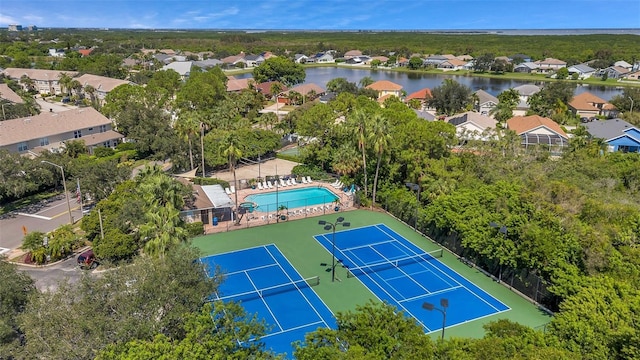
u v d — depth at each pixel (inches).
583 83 6953.7
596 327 1003.9
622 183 2196.1
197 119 2647.6
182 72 6820.9
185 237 1382.9
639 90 4621.1
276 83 5669.3
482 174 2194.9
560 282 1280.8
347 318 979.3
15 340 924.0
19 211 2156.7
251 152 2984.7
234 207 2225.6
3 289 987.3
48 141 2977.4
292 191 2583.7
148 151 3117.6
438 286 1553.9
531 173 2097.7
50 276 1563.7
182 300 975.0
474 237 1582.2
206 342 829.8
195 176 2738.7
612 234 1454.2
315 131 2851.9
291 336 1258.0
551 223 1469.0
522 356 835.4
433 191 2039.9
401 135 2257.6
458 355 834.8
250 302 1430.9
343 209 2299.5
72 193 2372.0
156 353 780.0
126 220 1743.4
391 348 867.4
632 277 1270.9
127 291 925.2
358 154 2442.2
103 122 3353.8
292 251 1817.2
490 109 4493.1
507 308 1419.8
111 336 852.6
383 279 1596.9
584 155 2470.5
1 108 3659.0
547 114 4365.2
